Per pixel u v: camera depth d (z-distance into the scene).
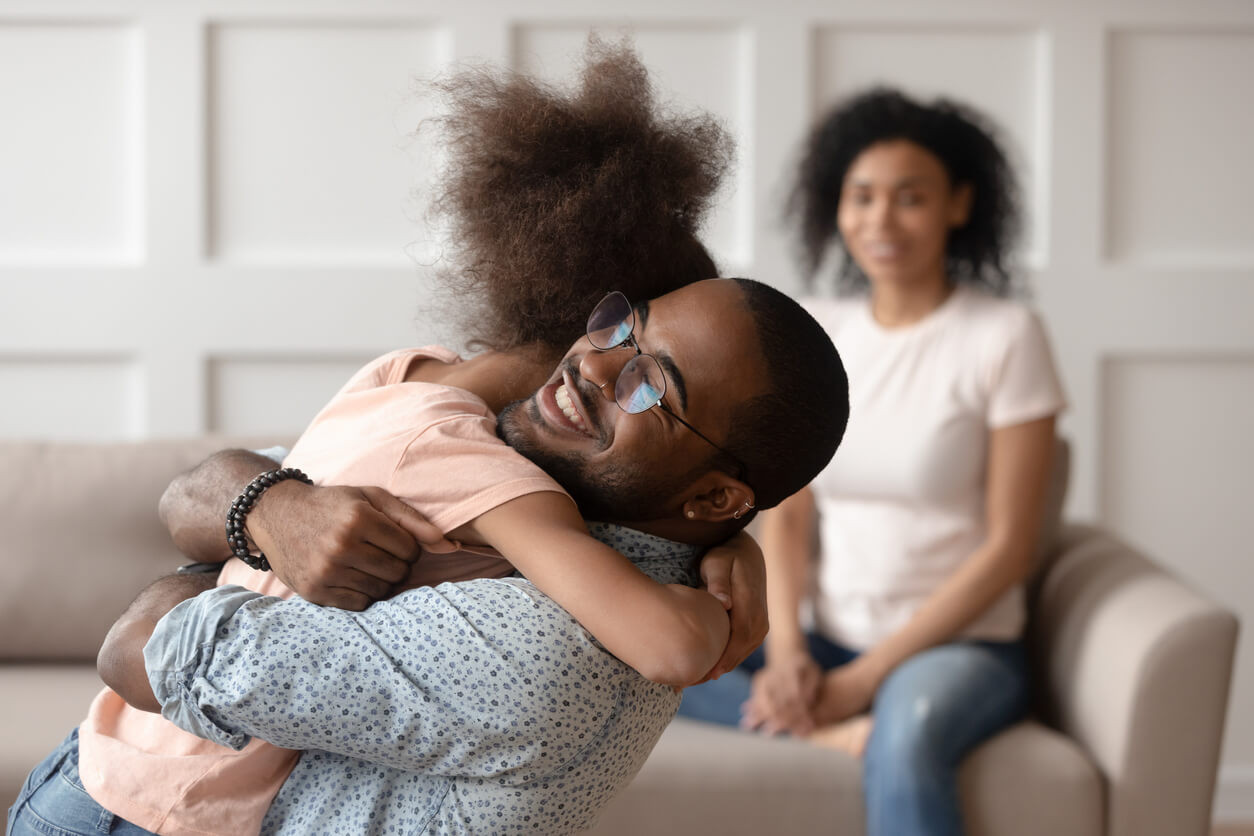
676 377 0.76
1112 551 1.97
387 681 0.69
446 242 0.91
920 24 2.61
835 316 2.06
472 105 0.88
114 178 2.57
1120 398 2.69
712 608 0.72
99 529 2.00
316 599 0.73
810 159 2.17
